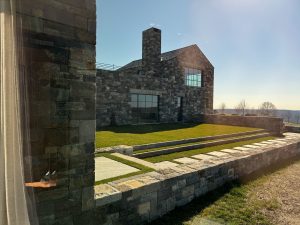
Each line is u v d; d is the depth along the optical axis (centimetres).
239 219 493
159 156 861
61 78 344
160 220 483
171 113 2102
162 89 1998
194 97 2369
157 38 2138
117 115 1638
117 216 424
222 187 656
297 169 905
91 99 385
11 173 248
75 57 360
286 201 596
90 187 387
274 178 779
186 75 2294
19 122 259
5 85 243
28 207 289
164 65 2120
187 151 955
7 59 243
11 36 246
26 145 297
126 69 2342
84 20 370
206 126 1792
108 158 702
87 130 381
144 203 466
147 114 1888
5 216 249
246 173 776
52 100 336
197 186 586
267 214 523
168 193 514
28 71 306
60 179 349
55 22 333
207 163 662
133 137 1108
